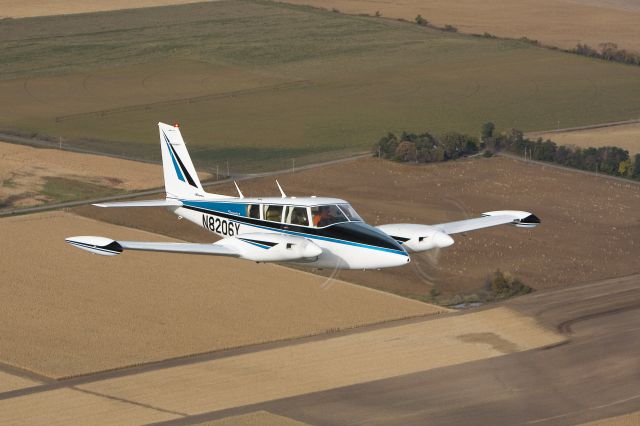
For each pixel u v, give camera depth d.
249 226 54.91
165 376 71.81
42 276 91.19
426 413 66.00
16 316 82.25
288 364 73.88
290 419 64.75
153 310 84.12
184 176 60.88
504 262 100.44
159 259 95.75
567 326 83.00
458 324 82.94
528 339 79.94
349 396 68.56
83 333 79.38
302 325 81.75
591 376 72.75
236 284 90.12
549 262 101.12
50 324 81.00
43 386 70.06
